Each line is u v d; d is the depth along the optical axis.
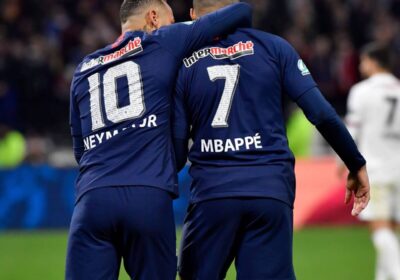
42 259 38.94
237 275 18.11
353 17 66.94
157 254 17.73
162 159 17.94
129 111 18.03
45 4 64.50
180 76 18.41
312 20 65.75
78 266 17.83
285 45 18.47
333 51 63.50
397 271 31.02
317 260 38.16
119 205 17.59
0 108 59.06
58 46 62.41
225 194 17.84
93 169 18.02
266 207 17.81
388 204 31.77
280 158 18.09
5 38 61.59
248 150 18.02
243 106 18.12
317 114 17.94
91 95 18.45
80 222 17.88
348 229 47.53
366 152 32.00
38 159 57.06
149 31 19.19
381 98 31.70
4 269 36.59
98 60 18.67
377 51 32.00
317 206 48.59
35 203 48.50
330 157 56.03
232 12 18.59
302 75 18.20
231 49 18.39
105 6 64.50
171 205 17.92
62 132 60.59
